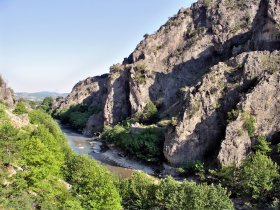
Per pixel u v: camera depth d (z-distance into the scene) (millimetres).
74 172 67250
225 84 120688
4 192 53094
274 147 98875
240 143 102500
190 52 187125
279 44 137875
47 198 56656
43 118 134625
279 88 108062
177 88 181375
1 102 146250
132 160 129500
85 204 59500
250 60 119062
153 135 129000
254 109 107812
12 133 62094
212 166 104938
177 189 65688
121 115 199375
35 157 57969
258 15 152375
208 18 192625
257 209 75750
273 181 78938
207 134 115000
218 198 61906
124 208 66438
